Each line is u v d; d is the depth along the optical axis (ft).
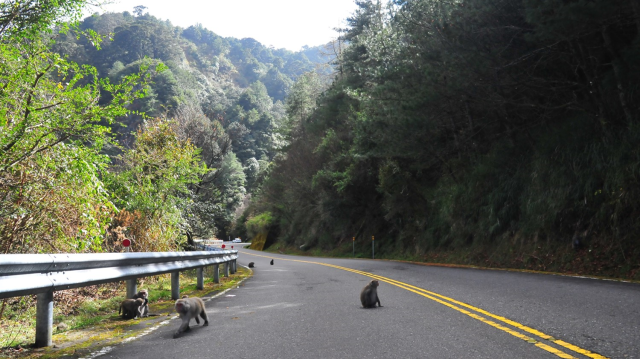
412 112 68.33
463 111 72.84
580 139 55.21
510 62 55.88
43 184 27.27
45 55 26.23
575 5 40.37
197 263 36.11
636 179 44.04
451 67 59.93
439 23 61.11
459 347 15.25
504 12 54.24
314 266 72.84
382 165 103.30
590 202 49.88
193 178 57.67
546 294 27.96
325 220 147.02
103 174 42.60
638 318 19.45
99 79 26.73
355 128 92.38
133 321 22.30
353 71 142.82
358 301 28.12
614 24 48.96
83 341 17.47
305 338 17.34
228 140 100.07
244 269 73.10
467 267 58.49
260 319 22.11
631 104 48.70
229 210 243.19
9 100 25.14
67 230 28.53
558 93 61.41
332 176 127.24
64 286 16.90
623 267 40.93
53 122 25.62
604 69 55.36
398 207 97.81
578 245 48.32
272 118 377.50
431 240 84.94
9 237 26.32
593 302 24.17
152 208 48.67
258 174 255.70
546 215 55.16
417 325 19.42
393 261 83.41
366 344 16.05
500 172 69.67
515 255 57.67
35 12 26.35
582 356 13.74
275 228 205.67
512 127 69.56
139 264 24.63
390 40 78.28
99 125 27.40
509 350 14.66
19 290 14.11
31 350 15.90
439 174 92.58
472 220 73.05
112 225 44.21
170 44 572.10
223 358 14.56
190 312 19.27
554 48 53.06
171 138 57.77
